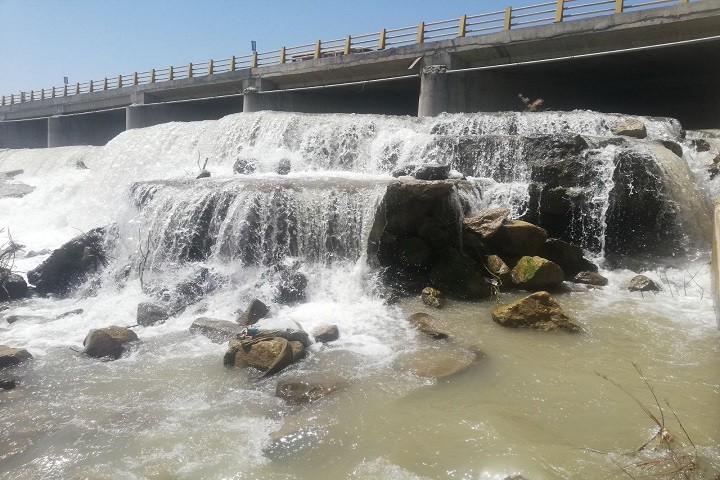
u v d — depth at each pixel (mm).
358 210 10289
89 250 11617
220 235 10883
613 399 5723
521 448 4820
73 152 29609
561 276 9523
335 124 17297
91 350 7289
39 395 6125
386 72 24938
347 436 5113
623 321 8008
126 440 5137
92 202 19609
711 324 7824
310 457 4801
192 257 11242
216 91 32812
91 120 44812
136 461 4781
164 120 36594
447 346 7266
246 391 6137
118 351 7371
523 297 8797
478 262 9961
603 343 7254
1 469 4699
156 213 11953
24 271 12281
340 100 31672
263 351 6707
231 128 19812
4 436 5227
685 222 10773
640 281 9484
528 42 19938
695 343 7164
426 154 14031
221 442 5070
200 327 8133
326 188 10766
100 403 5906
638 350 6996
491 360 6809
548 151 11602
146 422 5473
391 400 5797
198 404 5852
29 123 49031
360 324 8195
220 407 5770
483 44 20922
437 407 5629
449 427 5230
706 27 16719
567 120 15352
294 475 4543
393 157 15023
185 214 11445
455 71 21797
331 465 4676
